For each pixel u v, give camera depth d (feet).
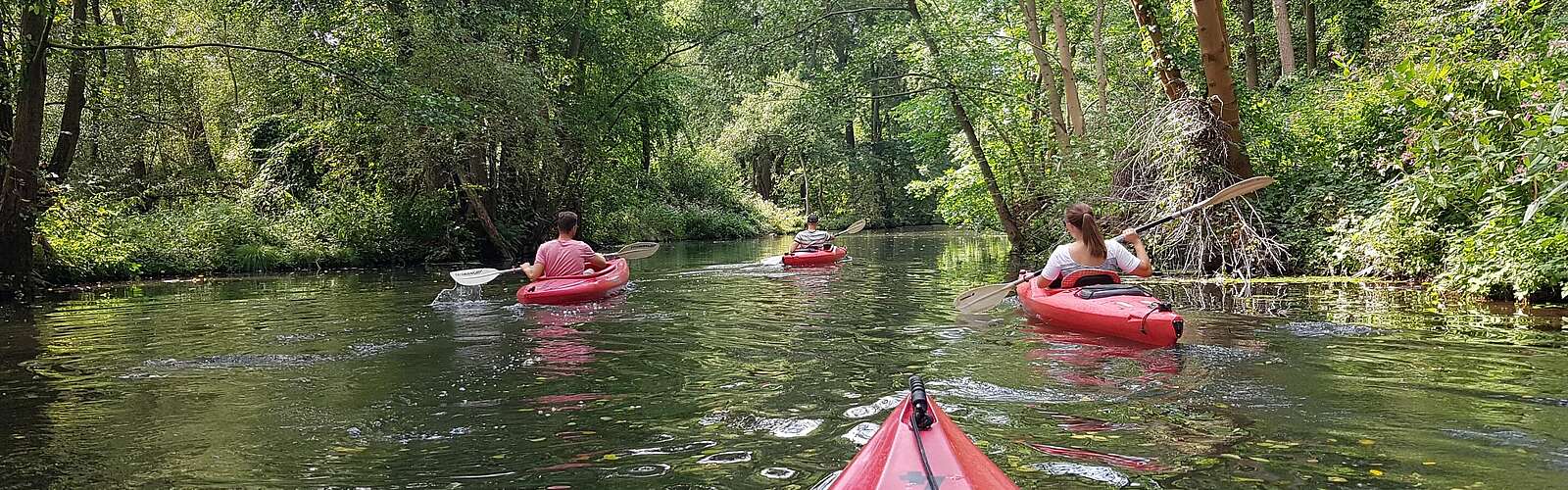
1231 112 36.11
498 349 21.50
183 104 69.87
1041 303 24.00
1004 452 12.20
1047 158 56.18
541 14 67.62
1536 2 26.20
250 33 61.72
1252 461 11.60
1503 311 24.17
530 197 72.49
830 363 19.10
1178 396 15.23
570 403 15.69
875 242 82.48
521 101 56.59
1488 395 14.83
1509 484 10.53
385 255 59.72
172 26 67.21
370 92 44.62
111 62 51.75
